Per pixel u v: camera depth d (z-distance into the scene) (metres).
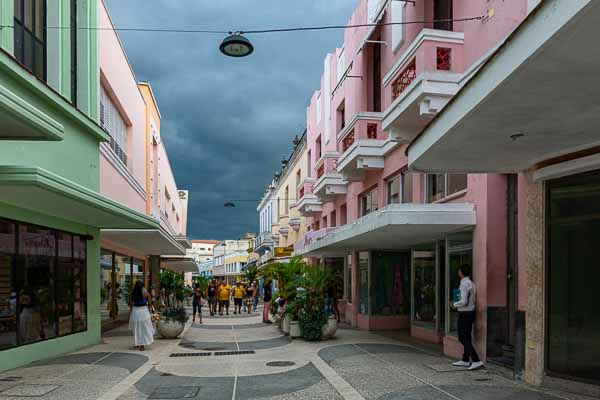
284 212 38.66
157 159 30.55
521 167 8.09
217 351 12.17
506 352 9.11
